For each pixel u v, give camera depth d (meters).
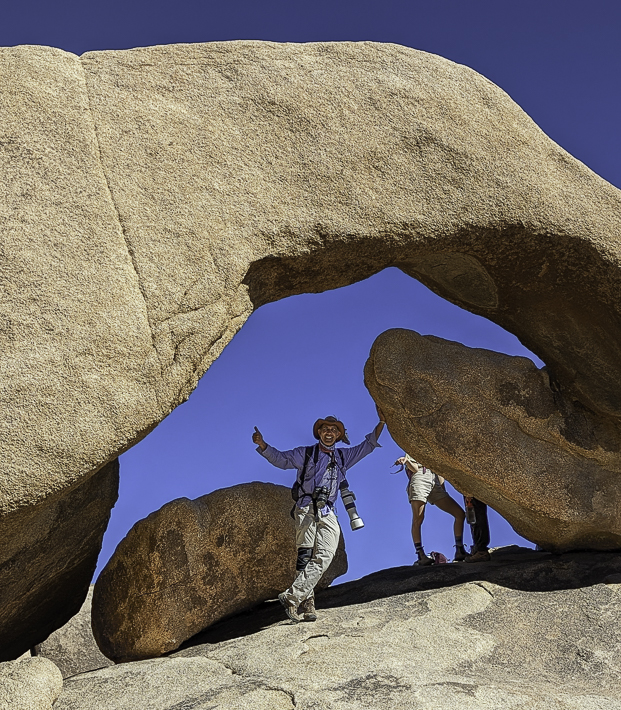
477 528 7.43
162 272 4.71
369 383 6.47
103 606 6.02
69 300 4.43
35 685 4.31
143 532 5.93
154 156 4.91
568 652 5.13
